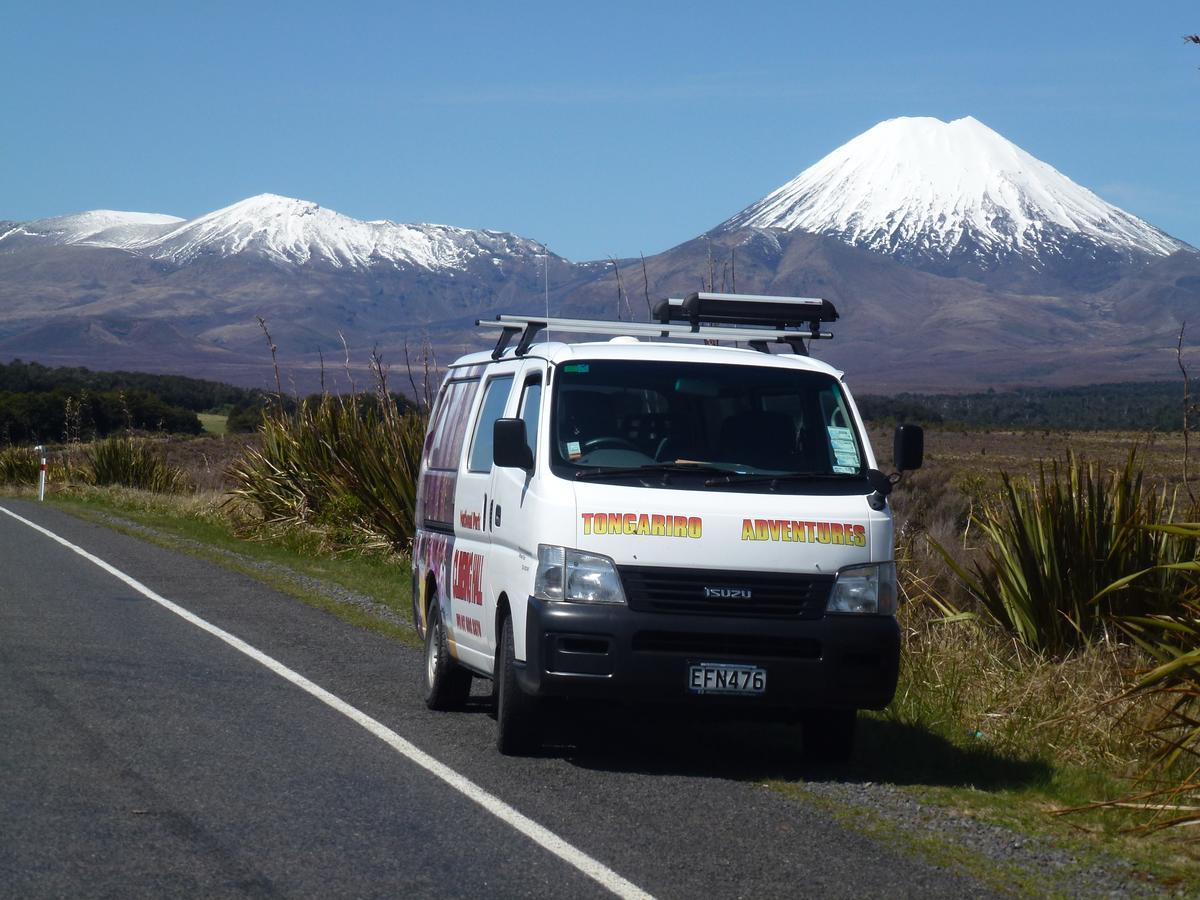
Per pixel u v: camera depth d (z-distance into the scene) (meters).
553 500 9.16
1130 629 11.44
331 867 6.80
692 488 9.27
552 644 8.90
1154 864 7.49
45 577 18.78
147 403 78.31
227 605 16.73
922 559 15.38
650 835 7.55
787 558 9.04
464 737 10.04
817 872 7.04
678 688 8.88
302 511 25.75
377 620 16.17
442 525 11.86
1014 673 11.84
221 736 9.59
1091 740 10.17
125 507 36.09
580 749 9.89
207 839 7.20
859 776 9.34
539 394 9.95
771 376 10.03
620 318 17.91
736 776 9.18
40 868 6.61
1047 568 12.84
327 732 9.91
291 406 28.48
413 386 23.52
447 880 6.66
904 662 12.23
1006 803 8.66
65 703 10.43
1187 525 8.97
